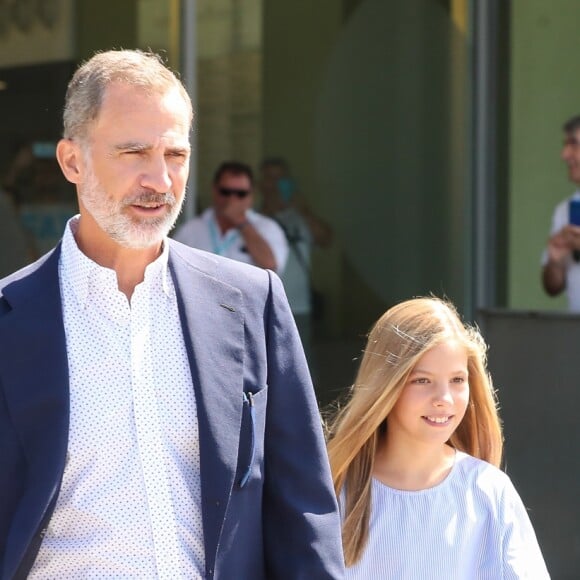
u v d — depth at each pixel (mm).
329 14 20875
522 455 16281
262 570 6926
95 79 6590
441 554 9070
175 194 6633
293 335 7207
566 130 21156
